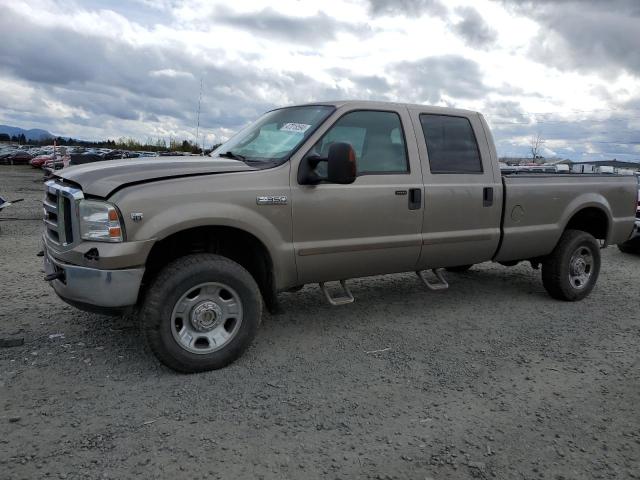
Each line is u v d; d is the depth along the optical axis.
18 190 22.14
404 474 2.78
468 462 2.91
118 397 3.50
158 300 3.68
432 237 5.06
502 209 5.54
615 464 2.94
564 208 6.02
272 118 5.08
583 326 5.29
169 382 3.75
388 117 4.92
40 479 2.63
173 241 4.15
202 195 3.86
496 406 3.55
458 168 5.28
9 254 7.96
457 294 6.40
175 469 2.75
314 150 4.41
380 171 4.77
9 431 3.05
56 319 4.98
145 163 4.04
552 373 4.12
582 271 6.24
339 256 4.55
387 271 4.97
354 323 5.20
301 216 4.29
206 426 3.18
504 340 4.83
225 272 3.88
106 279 3.58
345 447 3.01
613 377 4.08
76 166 4.29
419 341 4.75
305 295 6.18
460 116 5.40
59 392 3.54
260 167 4.21
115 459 2.82
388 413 3.42
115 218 3.57
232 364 4.10
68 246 3.79
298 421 3.28
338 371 4.04
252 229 4.04
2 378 3.71
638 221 9.30
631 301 6.31
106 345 4.38
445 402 3.59
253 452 2.93
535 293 6.55
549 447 3.08
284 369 4.05
